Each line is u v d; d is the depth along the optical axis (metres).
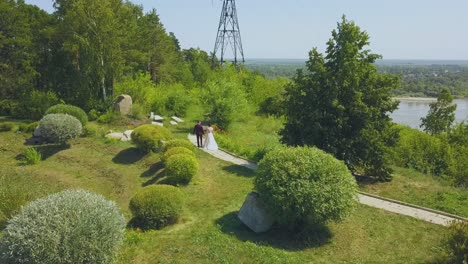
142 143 17.12
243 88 34.22
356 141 14.15
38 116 23.83
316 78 14.77
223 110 25.33
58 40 26.20
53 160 18.14
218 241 9.20
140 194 10.59
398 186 14.02
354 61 14.02
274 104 33.44
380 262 8.53
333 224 10.30
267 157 10.34
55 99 24.88
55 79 27.58
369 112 13.77
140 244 9.08
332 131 14.05
